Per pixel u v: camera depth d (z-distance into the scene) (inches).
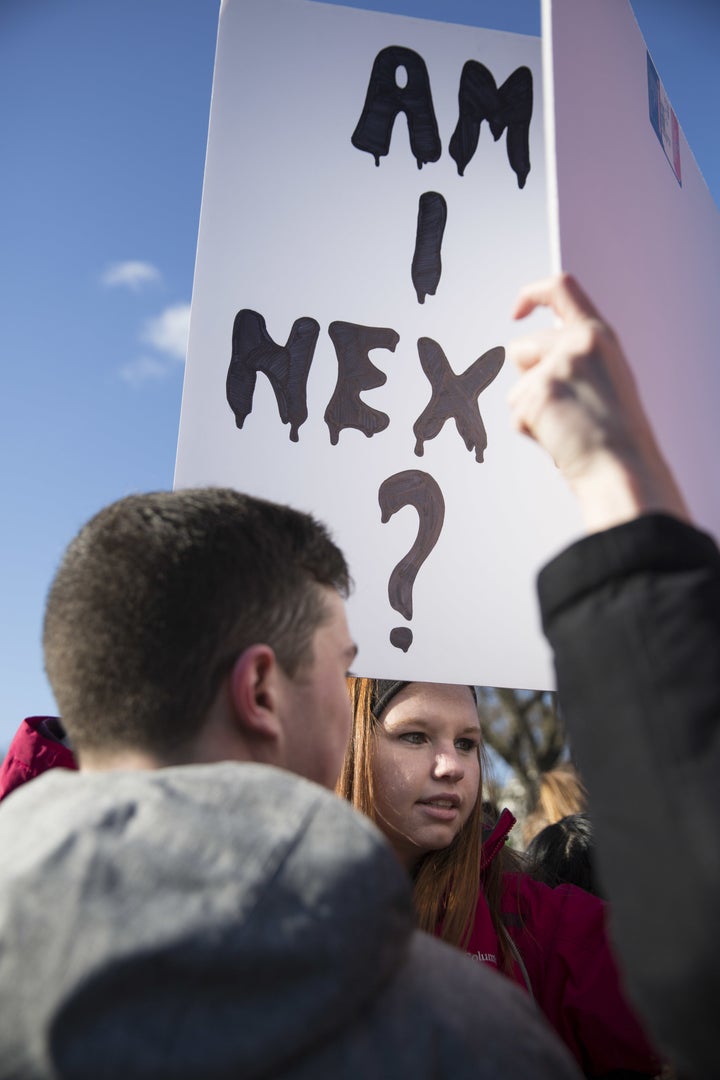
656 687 21.8
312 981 21.8
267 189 57.4
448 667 53.1
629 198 40.9
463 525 54.8
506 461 56.1
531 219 60.0
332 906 22.4
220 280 55.7
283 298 56.1
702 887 20.0
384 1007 24.0
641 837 21.2
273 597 31.8
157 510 31.8
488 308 58.1
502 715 235.5
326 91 59.6
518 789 226.4
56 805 24.7
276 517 34.2
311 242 57.2
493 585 54.4
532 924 60.7
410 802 57.6
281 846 23.0
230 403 54.2
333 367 55.7
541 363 26.0
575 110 37.4
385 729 58.6
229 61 59.0
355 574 53.5
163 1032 20.9
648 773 21.4
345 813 24.5
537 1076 24.4
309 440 54.6
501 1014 25.8
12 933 21.7
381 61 60.7
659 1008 20.7
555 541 55.4
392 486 54.7
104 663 29.7
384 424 55.5
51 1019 20.5
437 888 58.2
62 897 21.7
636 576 22.8
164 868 22.3
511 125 61.1
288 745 31.9
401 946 24.0
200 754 29.6
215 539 31.3
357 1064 22.6
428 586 53.8
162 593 29.9
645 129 44.3
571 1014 56.2
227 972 21.2
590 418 25.0
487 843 62.2
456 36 61.9
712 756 21.0
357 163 58.8
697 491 41.1
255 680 30.7
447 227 58.7
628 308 38.4
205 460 53.4
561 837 83.6
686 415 41.8
